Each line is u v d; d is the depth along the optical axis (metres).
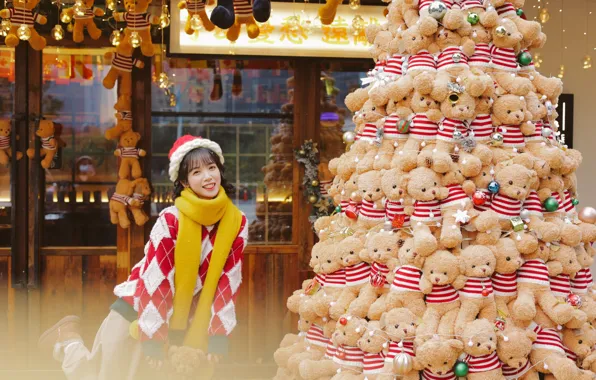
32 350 4.95
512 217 2.44
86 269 5.02
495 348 2.29
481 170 2.46
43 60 5.00
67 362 3.25
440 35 2.53
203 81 5.08
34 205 4.93
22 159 4.94
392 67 2.65
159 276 2.83
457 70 2.49
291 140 5.13
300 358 2.72
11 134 4.90
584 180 5.64
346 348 2.57
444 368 2.29
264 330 5.09
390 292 2.43
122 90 4.97
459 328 2.30
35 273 4.92
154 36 5.01
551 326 2.45
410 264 2.40
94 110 5.05
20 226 4.93
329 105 5.12
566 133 5.63
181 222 2.87
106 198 5.06
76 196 5.04
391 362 2.36
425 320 2.34
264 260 5.10
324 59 4.76
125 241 5.03
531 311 2.35
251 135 5.12
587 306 2.54
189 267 2.88
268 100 5.12
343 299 2.62
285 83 5.12
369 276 2.62
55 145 4.98
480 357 2.32
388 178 2.49
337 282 2.71
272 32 4.65
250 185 5.12
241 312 5.09
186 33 4.31
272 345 5.08
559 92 2.68
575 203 2.73
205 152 2.97
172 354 2.83
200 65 5.07
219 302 2.94
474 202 2.42
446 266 2.31
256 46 4.65
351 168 2.73
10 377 4.89
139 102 5.01
